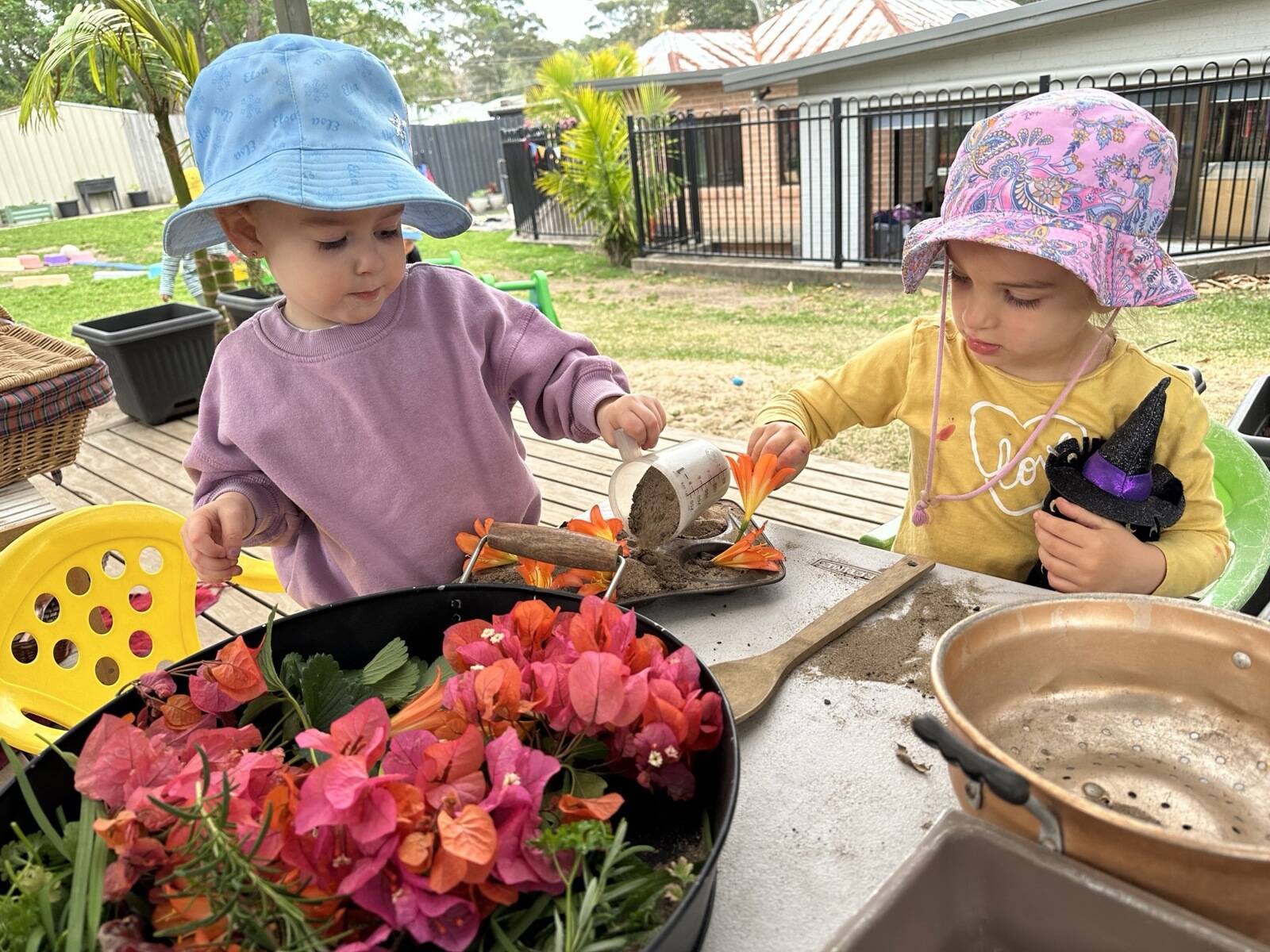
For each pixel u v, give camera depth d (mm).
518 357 1230
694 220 9898
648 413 1115
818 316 6414
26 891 525
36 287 10086
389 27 28750
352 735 580
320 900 476
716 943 561
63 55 3932
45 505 1825
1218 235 7297
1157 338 4766
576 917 504
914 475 1344
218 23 17156
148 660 1390
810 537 1115
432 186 990
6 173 19766
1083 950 469
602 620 701
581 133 9344
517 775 536
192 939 490
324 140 941
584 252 10672
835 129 7383
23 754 1049
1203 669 642
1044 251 904
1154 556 940
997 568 1233
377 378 1128
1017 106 1019
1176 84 5930
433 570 1189
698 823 636
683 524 997
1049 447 1174
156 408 4117
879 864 615
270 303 4379
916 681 813
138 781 578
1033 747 639
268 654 724
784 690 816
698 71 11906
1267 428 2008
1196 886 452
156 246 13531
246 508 1076
